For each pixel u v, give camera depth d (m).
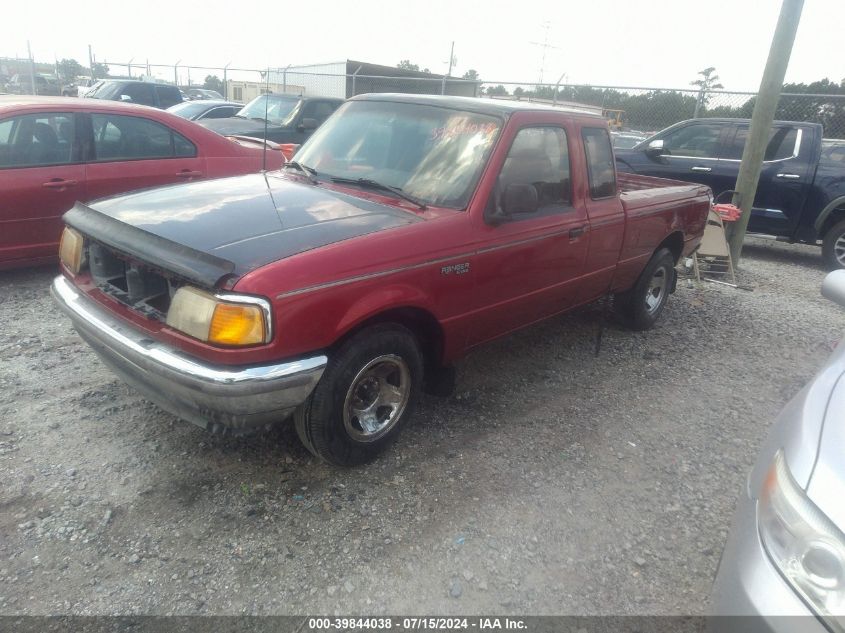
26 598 2.34
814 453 1.84
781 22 7.24
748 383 4.80
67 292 3.31
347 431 3.08
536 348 5.11
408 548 2.75
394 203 3.43
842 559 1.62
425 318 3.34
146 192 3.56
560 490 3.25
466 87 17.55
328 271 2.73
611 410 4.17
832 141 9.45
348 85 18.58
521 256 3.72
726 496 3.34
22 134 5.23
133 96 14.78
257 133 10.94
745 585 1.79
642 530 3.01
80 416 3.50
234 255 2.67
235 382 2.52
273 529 2.78
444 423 3.80
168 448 3.28
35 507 2.79
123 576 2.47
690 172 9.50
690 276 7.88
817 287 8.00
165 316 2.80
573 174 4.20
